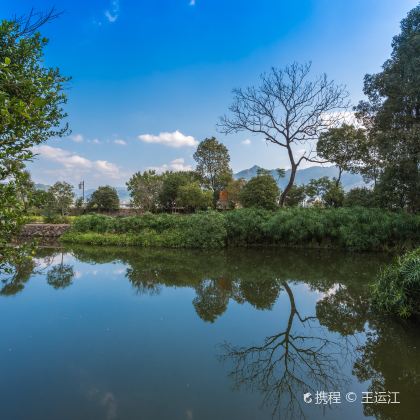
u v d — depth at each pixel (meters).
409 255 6.52
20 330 5.75
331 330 6.11
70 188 29.73
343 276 10.53
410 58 15.01
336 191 24.27
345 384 4.30
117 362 4.61
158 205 36.31
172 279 9.99
